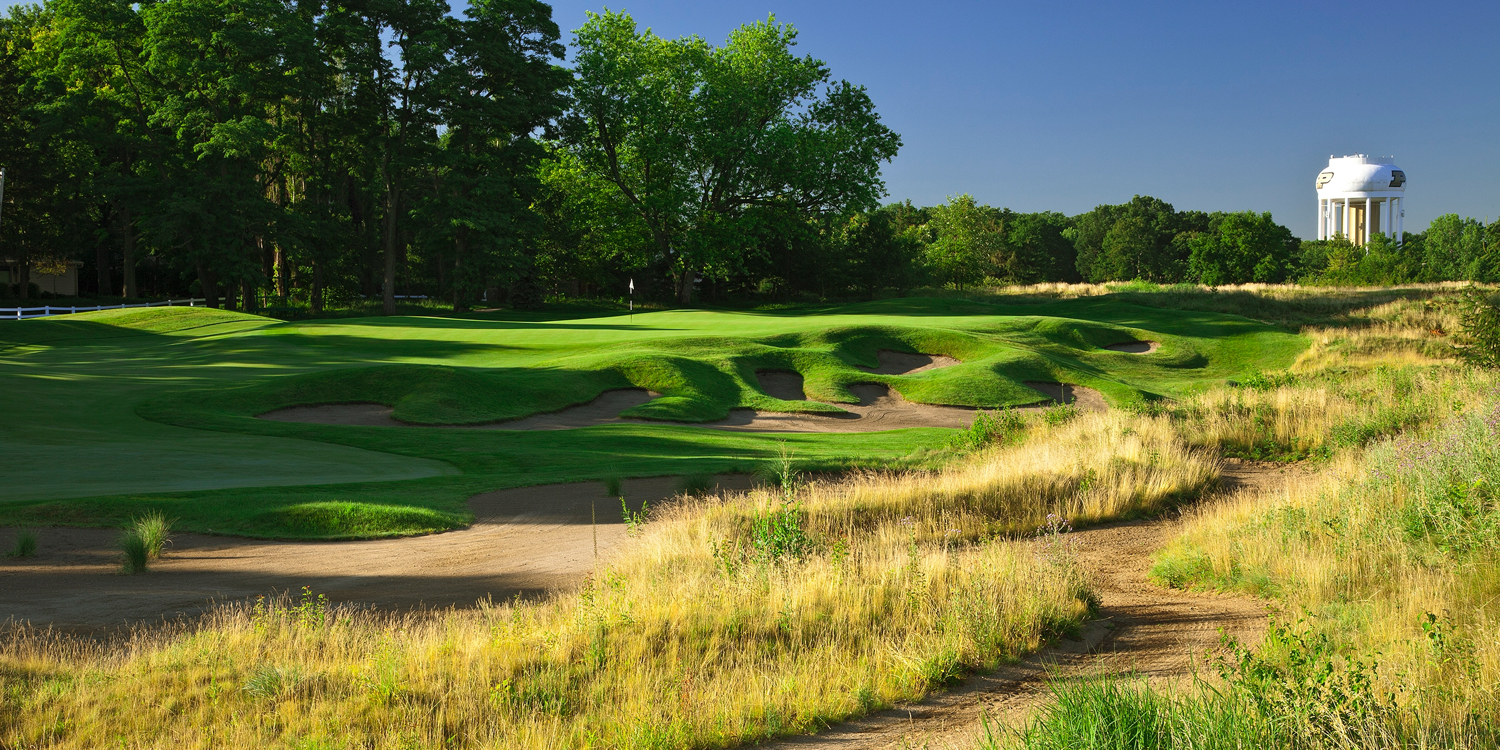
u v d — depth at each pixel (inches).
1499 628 217.3
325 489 581.6
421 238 2411.4
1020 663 258.7
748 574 341.4
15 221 2164.1
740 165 2378.2
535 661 257.3
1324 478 484.4
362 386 1051.9
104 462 660.1
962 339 1498.5
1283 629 226.5
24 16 2512.3
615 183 2437.3
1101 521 503.2
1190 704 176.2
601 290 3046.3
